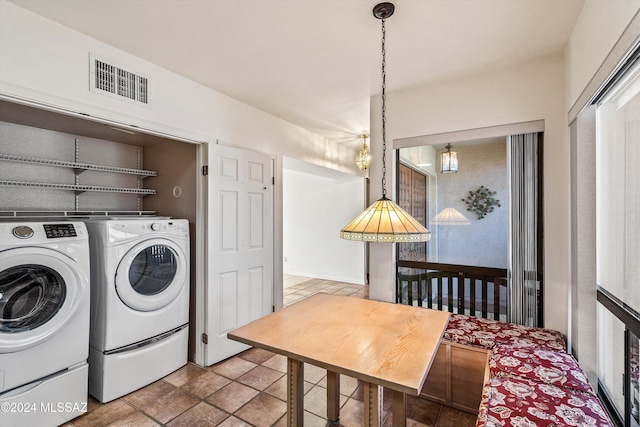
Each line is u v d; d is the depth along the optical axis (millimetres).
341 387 2381
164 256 2525
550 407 1296
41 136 2512
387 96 2916
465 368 2049
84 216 2645
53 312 1906
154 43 2055
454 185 2664
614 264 1707
